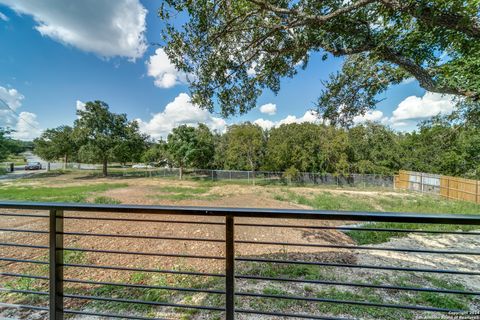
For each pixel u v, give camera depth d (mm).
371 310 1904
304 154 15164
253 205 7895
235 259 1157
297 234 4422
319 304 1992
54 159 20609
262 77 3740
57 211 1223
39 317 1776
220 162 18062
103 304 1989
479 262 3027
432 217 913
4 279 2396
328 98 4199
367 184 14609
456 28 1930
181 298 2105
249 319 1800
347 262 3002
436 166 13289
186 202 8156
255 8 2824
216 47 3201
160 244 3688
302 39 3045
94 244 3625
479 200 8914
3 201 1218
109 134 18531
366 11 2623
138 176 18359
